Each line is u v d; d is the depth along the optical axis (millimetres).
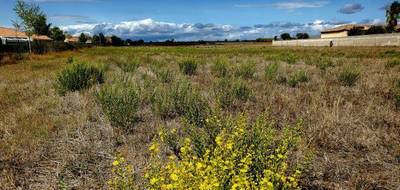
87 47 67500
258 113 6301
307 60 18094
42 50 33250
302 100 7469
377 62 16438
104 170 4074
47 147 4730
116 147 4797
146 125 5715
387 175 3904
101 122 5898
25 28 29125
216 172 2574
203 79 10828
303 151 4406
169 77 10344
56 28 65500
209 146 3793
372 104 6902
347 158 4410
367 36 47000
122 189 2988
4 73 13656
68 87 8797
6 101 7648
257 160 3340
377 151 4531
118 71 13062
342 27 80688
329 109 6406
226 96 7090
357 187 3619
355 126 5445
